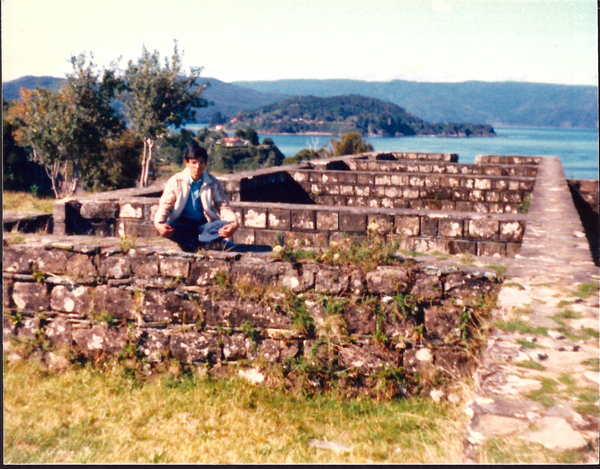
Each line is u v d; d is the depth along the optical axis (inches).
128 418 181.6
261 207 370.6
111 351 219.3
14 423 170.4
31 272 223.8
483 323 191.2
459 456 127.5
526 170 656.4
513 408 110.0
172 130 1843.0
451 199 568.7
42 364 221.1
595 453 95.4
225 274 210.5
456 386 193.3
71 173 1913.1
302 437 169.0
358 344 202.4
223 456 152.3
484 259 211.6
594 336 141.8
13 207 662.5
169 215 225.8
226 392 202.1
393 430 172.7
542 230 271.6
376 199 585.6
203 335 212.8
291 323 205.9
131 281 217.6
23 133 1711.4
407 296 198.4
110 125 1742.1
